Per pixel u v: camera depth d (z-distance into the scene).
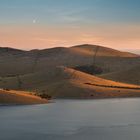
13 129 96.31
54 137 85.56
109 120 111.69
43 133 90.62
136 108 143.75
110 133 90.38
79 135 88.00
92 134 88.81
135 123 105.50
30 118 115.56
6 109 138.88
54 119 113.56
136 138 84.31
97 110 137.88
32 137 85.81
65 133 90.50
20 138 84.75
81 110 138.00
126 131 92.56
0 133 91.00
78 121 109.94
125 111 134.50
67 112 131.38
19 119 113.19
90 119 113.56
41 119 113.81
